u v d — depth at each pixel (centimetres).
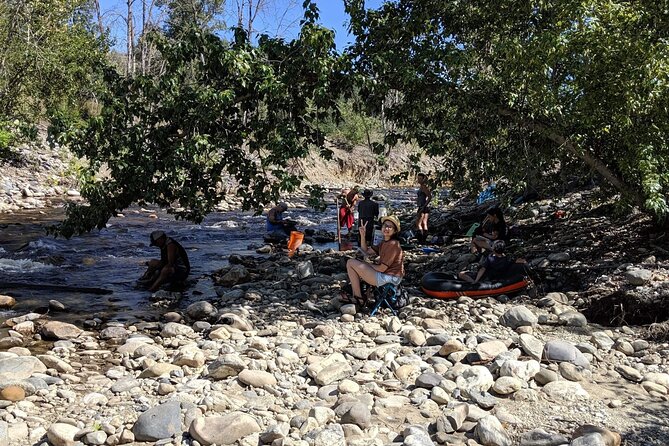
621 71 690
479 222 1306
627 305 673
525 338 560
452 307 732
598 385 496
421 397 460
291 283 920
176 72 780
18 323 681
